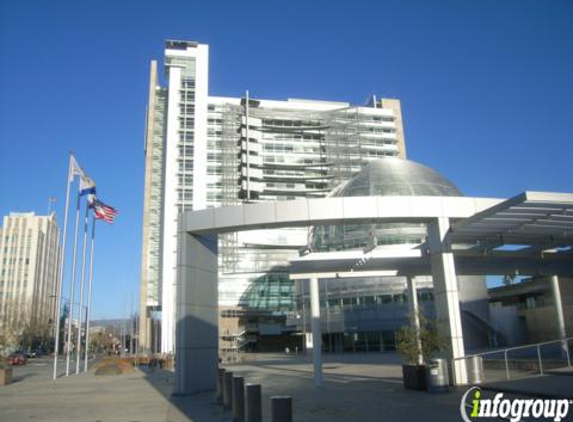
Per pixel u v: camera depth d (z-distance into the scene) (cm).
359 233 5684
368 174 5812
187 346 1900
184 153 9469
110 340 14362
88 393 2123
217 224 1962
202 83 9875
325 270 2461
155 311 9750
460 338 1780
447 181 5841
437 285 1878
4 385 2717
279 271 8494
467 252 2253
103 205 3891
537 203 1526
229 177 9331
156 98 10900
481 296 5534
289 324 7162
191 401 1661
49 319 11750
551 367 2003
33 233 13362
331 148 10112
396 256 2234
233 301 8438
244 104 10194
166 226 8950
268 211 1928
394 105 11581
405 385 1766
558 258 2450
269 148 9919
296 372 3011
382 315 5962
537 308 5197
